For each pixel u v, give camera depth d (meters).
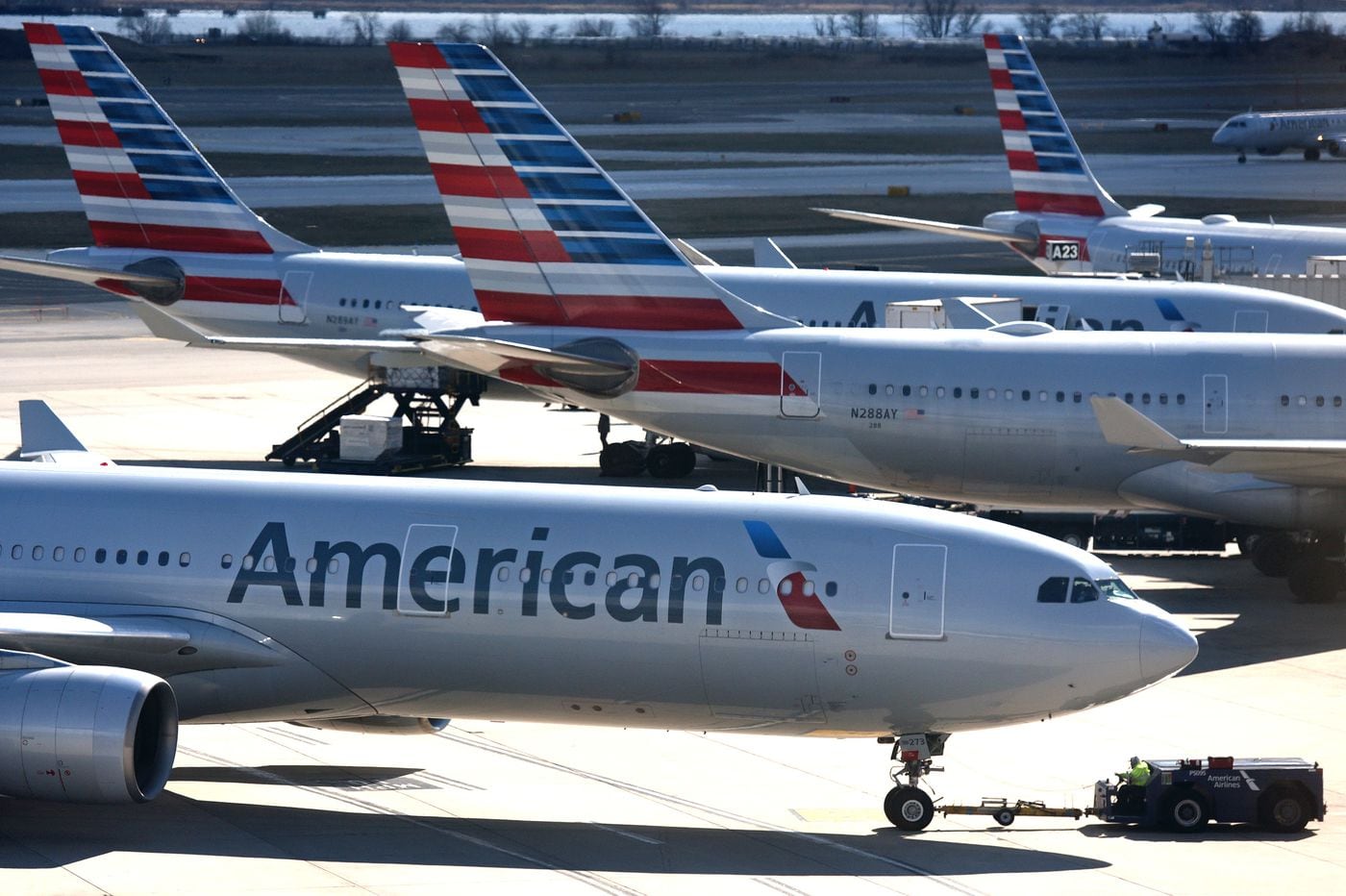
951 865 108.44
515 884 103.31
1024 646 112.56
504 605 116.25
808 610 113.38
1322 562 180.25
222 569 120.06
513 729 140.38
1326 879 106.50
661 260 190.75
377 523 120.25
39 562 122.19
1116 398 175.25
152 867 105.00
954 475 189.50
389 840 111.88
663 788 125.31
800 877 105.75
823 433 189.12
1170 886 104.62
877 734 118.19
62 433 154.25
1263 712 144.12
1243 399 185.00
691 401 190.75
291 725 140.50
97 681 108.06
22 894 99.50
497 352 186.38
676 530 117.44
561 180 189.88
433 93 190.00
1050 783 126.94
